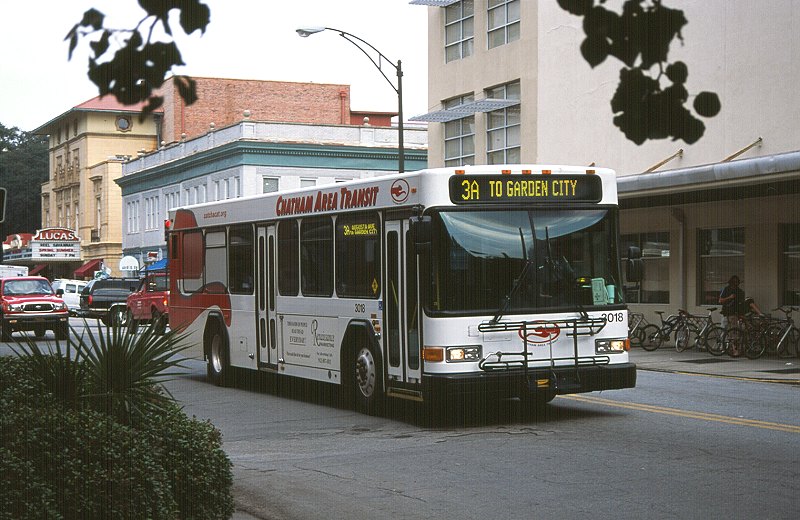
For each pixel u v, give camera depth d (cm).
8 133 11238
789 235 2352
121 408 740
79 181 8531
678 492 873
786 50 2306
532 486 916
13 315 3394
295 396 1677
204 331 1912
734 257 2494
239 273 1778
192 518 691
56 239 8294
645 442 1125
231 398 1673
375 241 1363
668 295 2691
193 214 1959
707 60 2492
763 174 2067
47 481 612
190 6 466
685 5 2547
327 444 1195
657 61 477
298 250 1578
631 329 2631
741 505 822
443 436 1214
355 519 820
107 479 622
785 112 2309
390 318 1328
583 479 938
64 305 3509
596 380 1276
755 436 1155
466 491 906
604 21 471
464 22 3544
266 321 1681
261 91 7281
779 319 2281
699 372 1992
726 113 2450
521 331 1246
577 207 1297
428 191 1243
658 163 2652
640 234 2777
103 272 6106
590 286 1289
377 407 1392
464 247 1238
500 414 1380
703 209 2558
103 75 475
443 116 3534
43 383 748
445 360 1221
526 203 1273
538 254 1266
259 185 5203
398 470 1017
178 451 700
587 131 2931
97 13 463
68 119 8781
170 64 475
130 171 6950
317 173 5319
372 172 5447
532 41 3170
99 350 768
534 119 3161
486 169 1258
